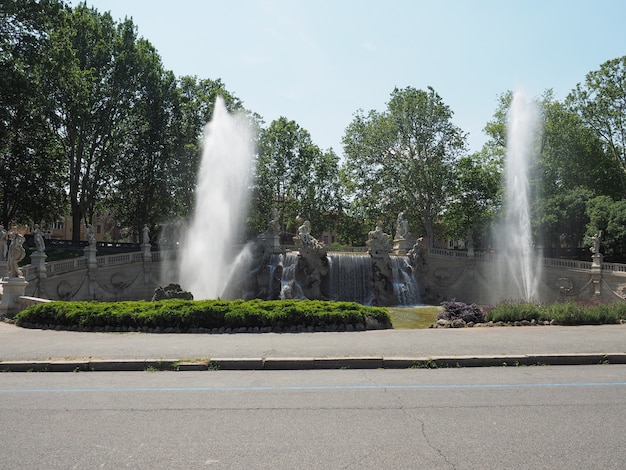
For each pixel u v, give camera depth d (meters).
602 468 6.19
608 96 59.00
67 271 41.19
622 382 10.91
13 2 41.94
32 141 49.09
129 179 58.12
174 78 60.50
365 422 8.04
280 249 46.91
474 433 7.49
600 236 48.19
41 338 17.69
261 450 6.83
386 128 64.88
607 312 22.61
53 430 7.67
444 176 63.28
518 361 13.19
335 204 74.81
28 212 51.75
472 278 52.94
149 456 6.62
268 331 19.41
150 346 15.37
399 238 53.97
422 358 13.05
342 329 19.70
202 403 9.25
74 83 48.72
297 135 72.25
